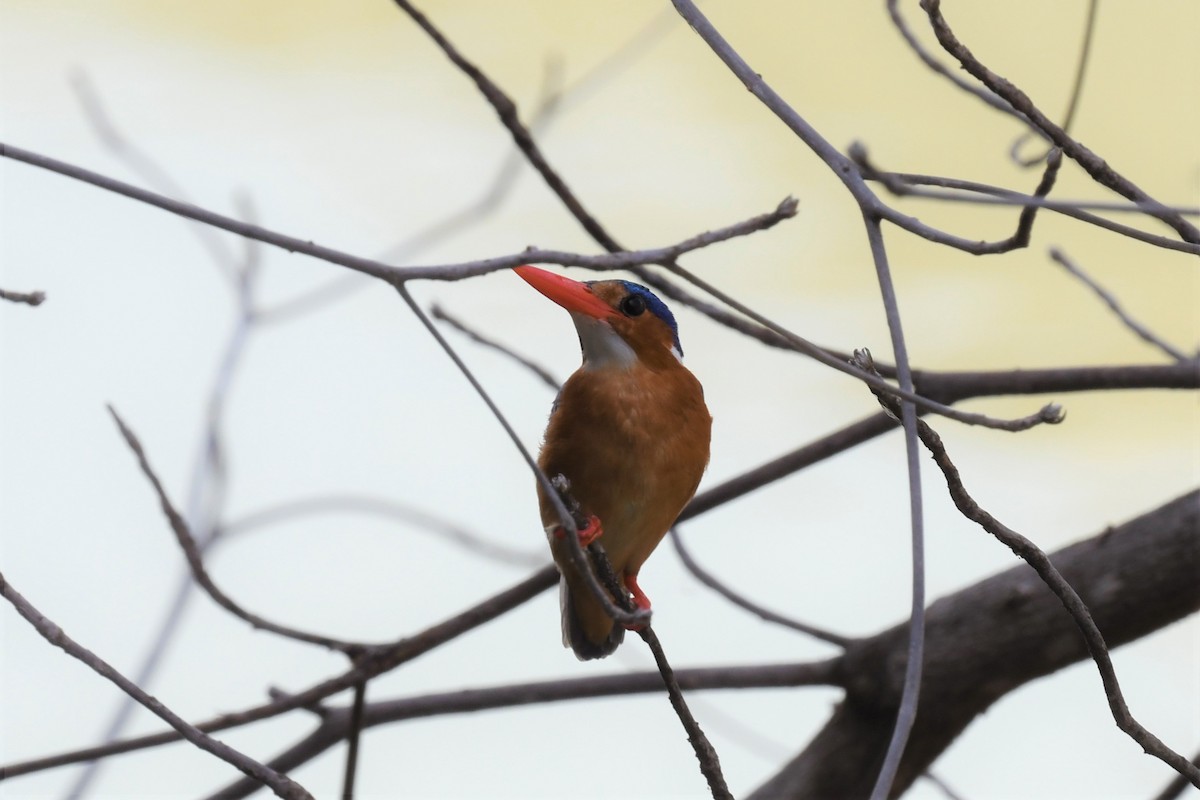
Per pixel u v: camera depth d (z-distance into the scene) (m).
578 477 8.29
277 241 4.90
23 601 5.27
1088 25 7.07
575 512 6.84
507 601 8.30
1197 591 7.82
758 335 8.12
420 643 8.10
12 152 4.87
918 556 4.81
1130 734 5.32
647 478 8.25
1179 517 7.91
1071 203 4.99
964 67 5.57
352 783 8.01
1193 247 5.15
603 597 5.19
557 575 8.34
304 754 8.80
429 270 4.91
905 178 5.68
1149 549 7.90
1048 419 4.79
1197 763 7.54
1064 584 5.25
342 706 8.88
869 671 8.46
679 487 8.38
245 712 7.89
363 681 7.99
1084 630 5.26
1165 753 5.32
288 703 7.89
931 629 8.34
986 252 5.24
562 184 7.83
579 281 8.64
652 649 5.58
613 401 8.22
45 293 6.05
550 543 7.46
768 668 8.64
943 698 8.30
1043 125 5.53
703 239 5.11
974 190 5.58
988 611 8.21
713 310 8.13
